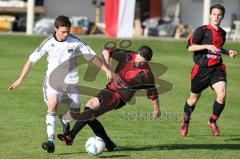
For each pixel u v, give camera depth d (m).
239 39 92.88
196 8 106.44
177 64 65.69
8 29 95.06
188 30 98.62
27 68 27.17
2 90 46.16
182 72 59.94
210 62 30.98
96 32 96.06
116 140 30.95
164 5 105.88
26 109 39.03
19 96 43.88
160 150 28.89
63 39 26.86
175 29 97.38
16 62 63.16
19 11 98.31
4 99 42.47
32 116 36.78
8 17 95.12
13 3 99.75
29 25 88.94
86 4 106.44
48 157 26.94
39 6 105.25
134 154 27.86
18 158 26.77
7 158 26.73
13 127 33.47
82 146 29.27
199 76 31.30
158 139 31.58
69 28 26.78
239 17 105.06
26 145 29.28
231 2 105.06
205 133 33.72
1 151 28.02
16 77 53.16
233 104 44.19
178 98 45.81
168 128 34.69
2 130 32.62
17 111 38.28
